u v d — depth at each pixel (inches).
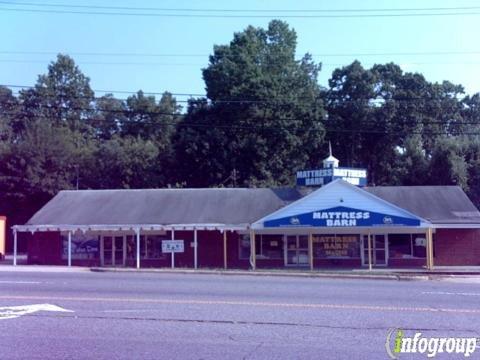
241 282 847.1
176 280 870.4
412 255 1405.0
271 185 2170.3
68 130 2635.3
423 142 2443.4
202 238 1464.1
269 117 2217.0
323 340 415.5
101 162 2337.6
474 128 2507.4
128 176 2341.3
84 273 1047.6
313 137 2289.6
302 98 2329.0
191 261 1462.8
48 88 3048.7
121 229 1386.6
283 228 1341.0
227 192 1549.0
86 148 2413.9
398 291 722.2
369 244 1289.4
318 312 530.6
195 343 404.5
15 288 711.7
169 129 2923.2
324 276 1066.7
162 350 384.5
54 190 2174.0
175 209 1472.7
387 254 1409.9
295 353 377.7
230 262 1445.6
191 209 1467.8
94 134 3088.1
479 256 1392.7
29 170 2139.5
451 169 2144.4
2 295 639.8
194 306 562.3
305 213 1316.4
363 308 556.1
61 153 2220.7
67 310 534.3
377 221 1296.8
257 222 1336.1
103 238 1485.0
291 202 1460.4
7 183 2143.2
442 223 1348.4
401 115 2421.3
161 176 2324.1
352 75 2417.6
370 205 1302.9
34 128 2306.8
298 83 2370.8
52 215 1491.1
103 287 729.0
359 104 2395.4
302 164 2290.8
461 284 871.1
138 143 2420.0
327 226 1309.1
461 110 2511.1
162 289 712.4
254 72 2242.9
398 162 2347.4
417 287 793.6
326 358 365.7
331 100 2463.1
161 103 2962.6
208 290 704.4
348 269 1315.2
